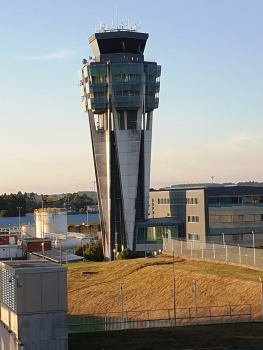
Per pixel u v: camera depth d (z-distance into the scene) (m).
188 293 72.12
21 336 41.88
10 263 46.91
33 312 42.22
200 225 127.88
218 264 85.81
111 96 136.00
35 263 46.81
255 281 69.75
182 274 79.50
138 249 136.00
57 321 42.75
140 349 45.50
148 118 140.50
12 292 43.69
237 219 128.75
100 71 135.00
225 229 127.69
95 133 139.50
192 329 51.31
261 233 131.12
